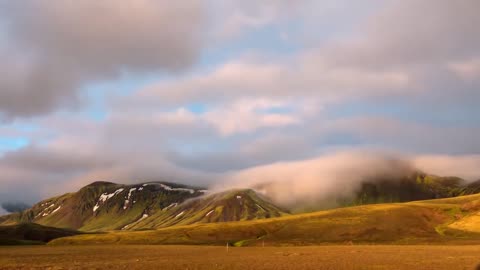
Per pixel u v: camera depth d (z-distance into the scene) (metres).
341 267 92.00
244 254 143.00
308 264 99.44
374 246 192.25
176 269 92.12
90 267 98.38
